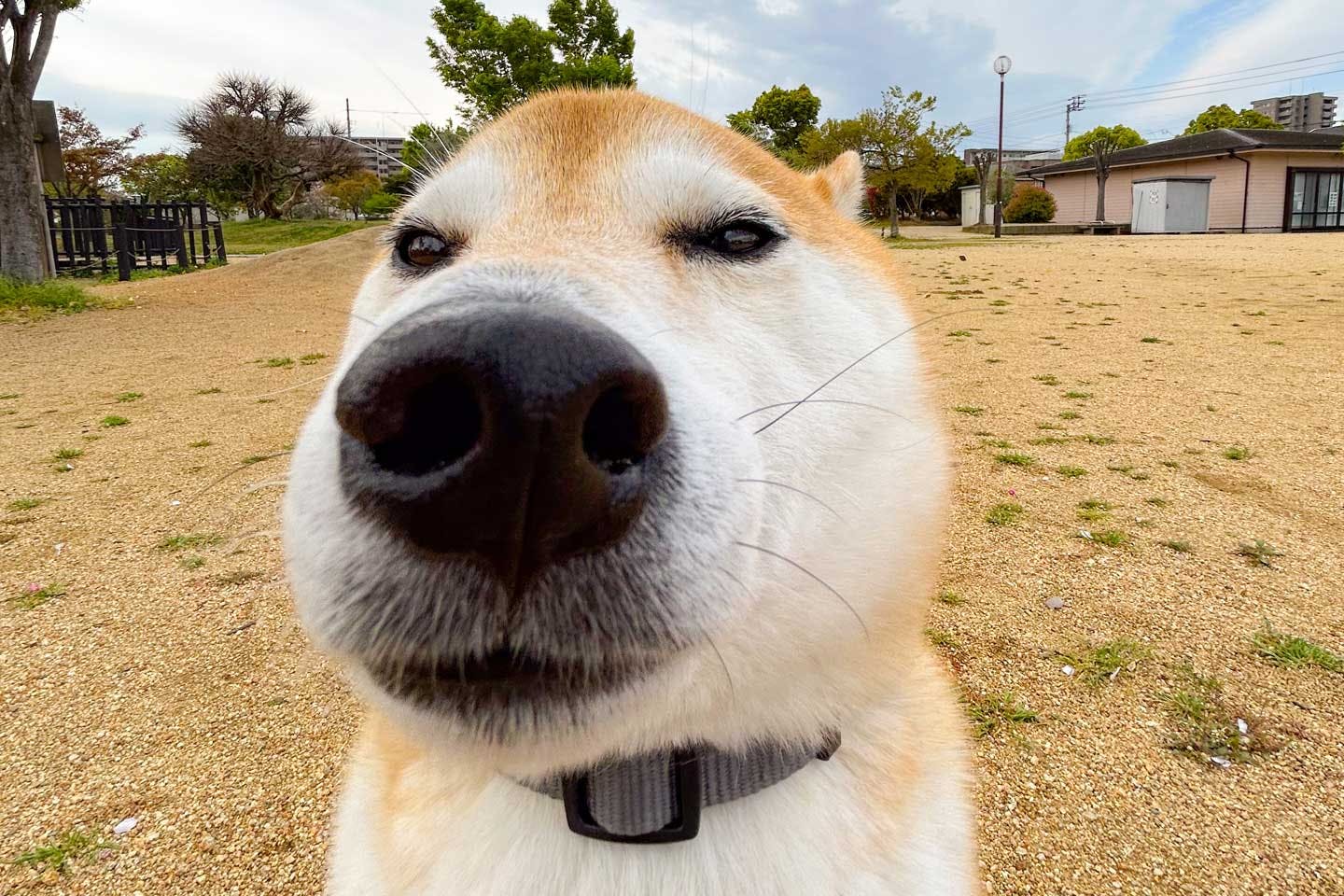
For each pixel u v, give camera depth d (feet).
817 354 5.44
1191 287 43.39
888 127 107.76
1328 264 51.57
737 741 4.52
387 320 3.80
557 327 2.74
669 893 4.44
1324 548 12.34
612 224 5.35
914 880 4.86
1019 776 7.88
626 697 3.30
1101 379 23.58
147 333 34.60
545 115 6.39
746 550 3.66
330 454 3.18
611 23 91.20
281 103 167.43
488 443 2.58
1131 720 8.61
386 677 3.29
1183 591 11.16
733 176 5.70
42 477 16.46
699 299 5.08
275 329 35.88
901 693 5.45
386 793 5.36
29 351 30.73
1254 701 8.80
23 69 42.45
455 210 5.78
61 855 7.13
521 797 4.68
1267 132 127.65
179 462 17.30
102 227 61.36
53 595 11.66
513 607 2.89
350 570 2.97
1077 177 136.67
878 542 5.29
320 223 123.13
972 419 19.74
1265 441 17.46
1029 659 9.72
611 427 2.99
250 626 10.84
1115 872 6.83
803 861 4.60
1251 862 6.86
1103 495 14.67
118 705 9.20
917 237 106.63
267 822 7.54
